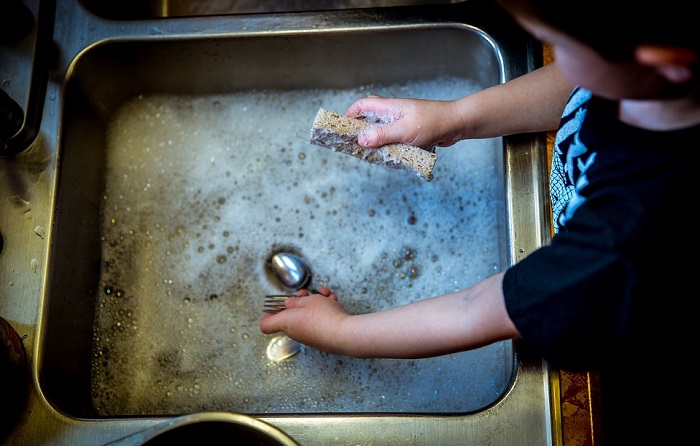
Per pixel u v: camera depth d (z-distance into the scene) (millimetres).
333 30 841
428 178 728
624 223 482
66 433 690
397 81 923
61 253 792
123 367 823
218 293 858
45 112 812
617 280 486
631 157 490
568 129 613
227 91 937
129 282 863
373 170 902
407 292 846
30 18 829
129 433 686
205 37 847
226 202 899
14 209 784
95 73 869
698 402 694
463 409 780
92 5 883
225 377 815
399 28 836
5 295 750
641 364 690
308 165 910
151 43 853
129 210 894
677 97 442
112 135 919
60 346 772
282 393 802
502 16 831
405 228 874
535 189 773
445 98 916
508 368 762
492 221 862
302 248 875
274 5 1008
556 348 520
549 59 816
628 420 694
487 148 883
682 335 606
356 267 862
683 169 464
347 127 722
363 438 679
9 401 703
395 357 667
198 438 599
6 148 784
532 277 523
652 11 370
